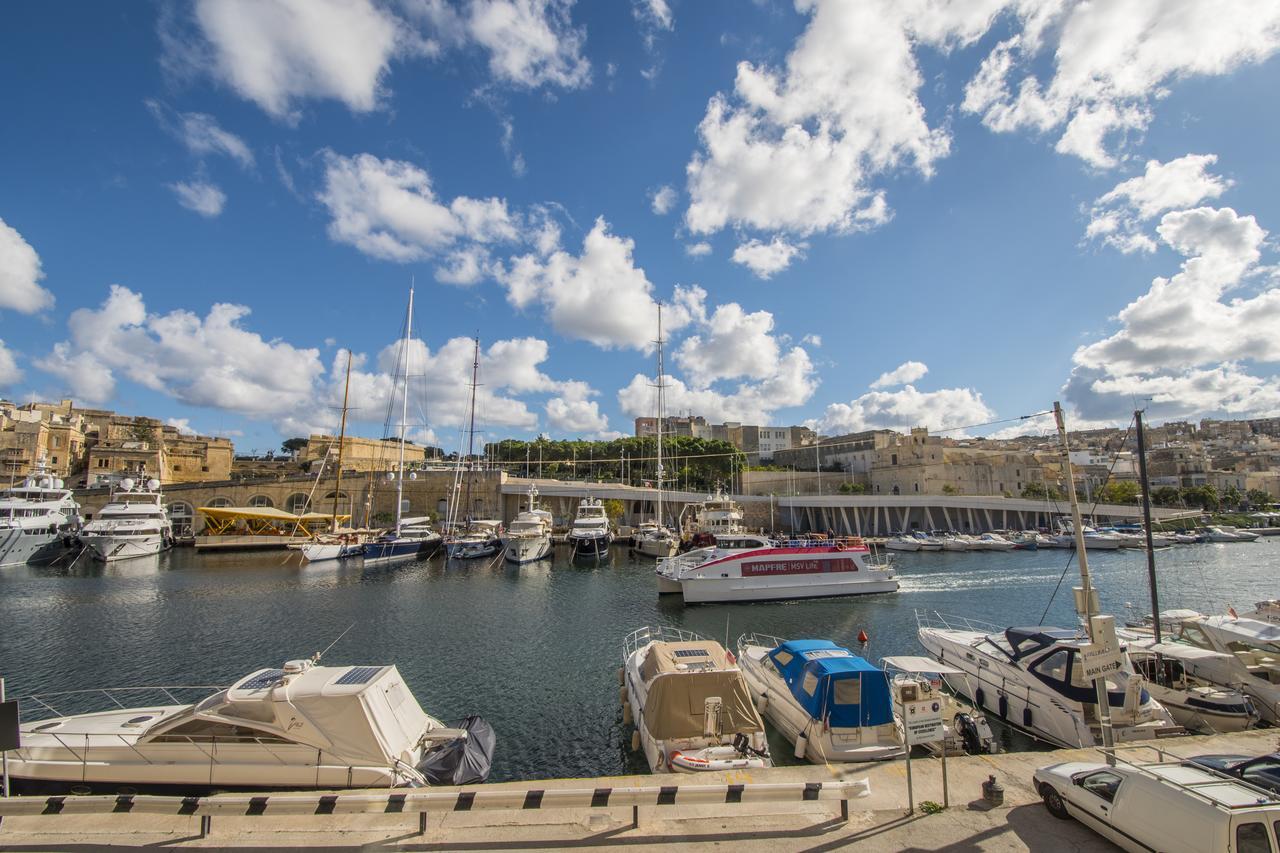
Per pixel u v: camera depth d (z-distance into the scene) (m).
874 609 38.03
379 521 92.56
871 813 8.91
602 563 62.47
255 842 8.07
